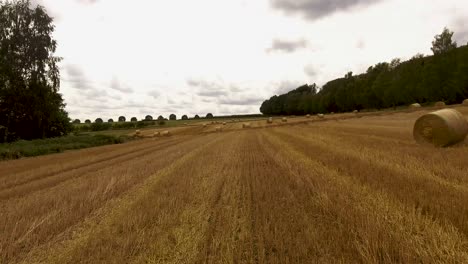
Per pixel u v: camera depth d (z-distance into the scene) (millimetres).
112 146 34125
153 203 8250
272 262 4594
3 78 39594
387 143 17375
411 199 6891
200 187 9930
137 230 6328
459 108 42594
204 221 6633
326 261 4496
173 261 4945
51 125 46906
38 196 10156
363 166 10977
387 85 72938
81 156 23656
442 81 56812
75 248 5684
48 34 43031
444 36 65375
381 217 5902
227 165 14156
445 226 5348
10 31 41469
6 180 14211
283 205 7336
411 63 72312
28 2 42781
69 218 7508
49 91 42719
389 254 4586
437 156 12117
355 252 4723
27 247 5980
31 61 41812
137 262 4930
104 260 5086
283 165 12773
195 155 19234
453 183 8234
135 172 13953
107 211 8070
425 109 50625
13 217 7793
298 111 140625
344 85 101562
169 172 13305
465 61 53656
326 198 7398
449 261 4289
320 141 21156
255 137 31406
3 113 41125
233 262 4738
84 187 11172
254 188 9203
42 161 21531
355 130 28969
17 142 34938
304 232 5551
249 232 5836
